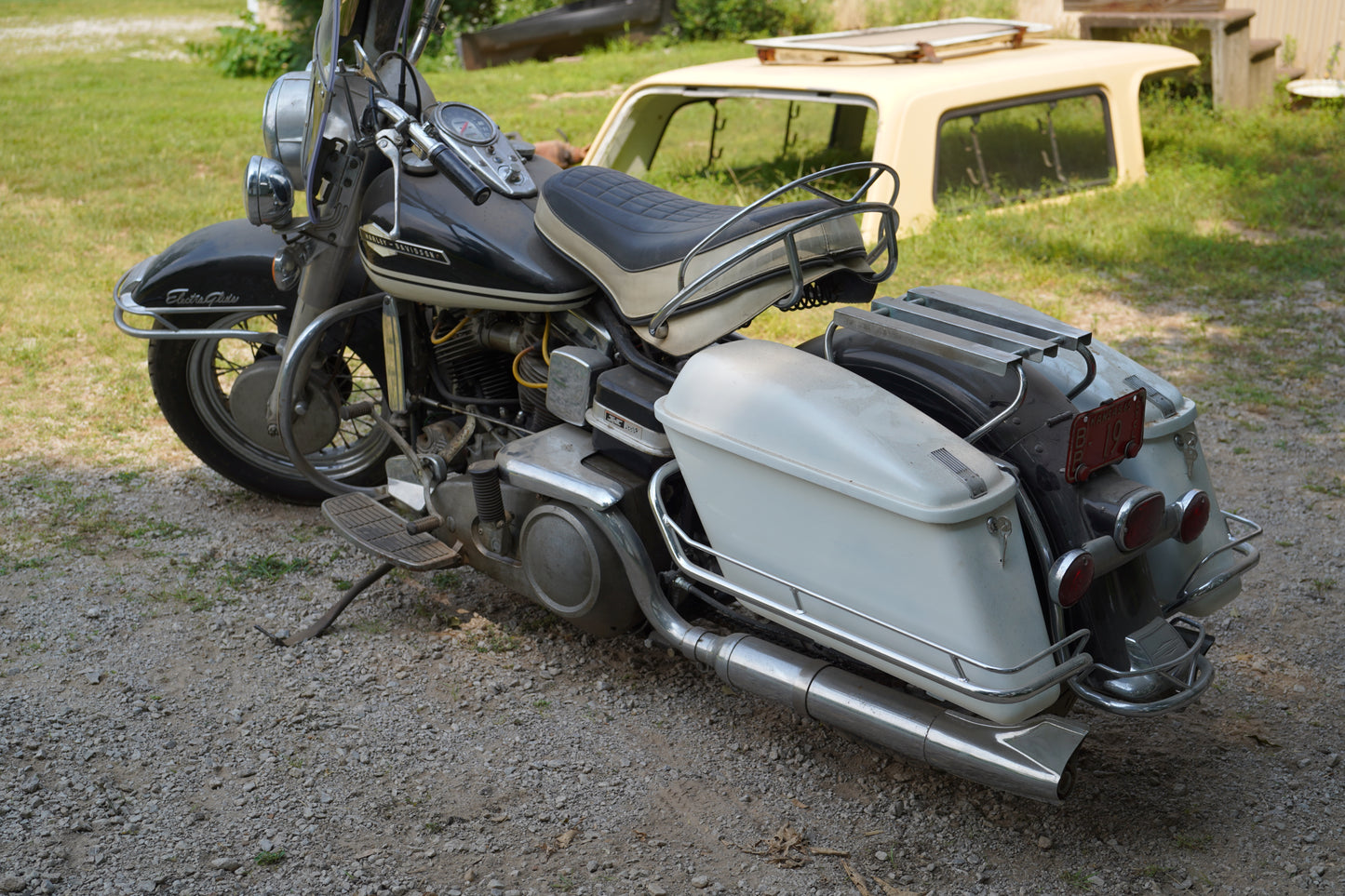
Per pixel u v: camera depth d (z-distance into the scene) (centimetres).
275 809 262
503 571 313
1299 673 316
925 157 723
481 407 331
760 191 823
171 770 273
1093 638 238
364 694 305
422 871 245
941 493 220
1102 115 819
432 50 1633
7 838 248
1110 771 278
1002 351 229
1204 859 249
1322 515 397
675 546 268
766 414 242
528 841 254
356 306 339
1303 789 271
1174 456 259
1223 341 547
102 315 581
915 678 233
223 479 430
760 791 272
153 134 1052
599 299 294
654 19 1633
